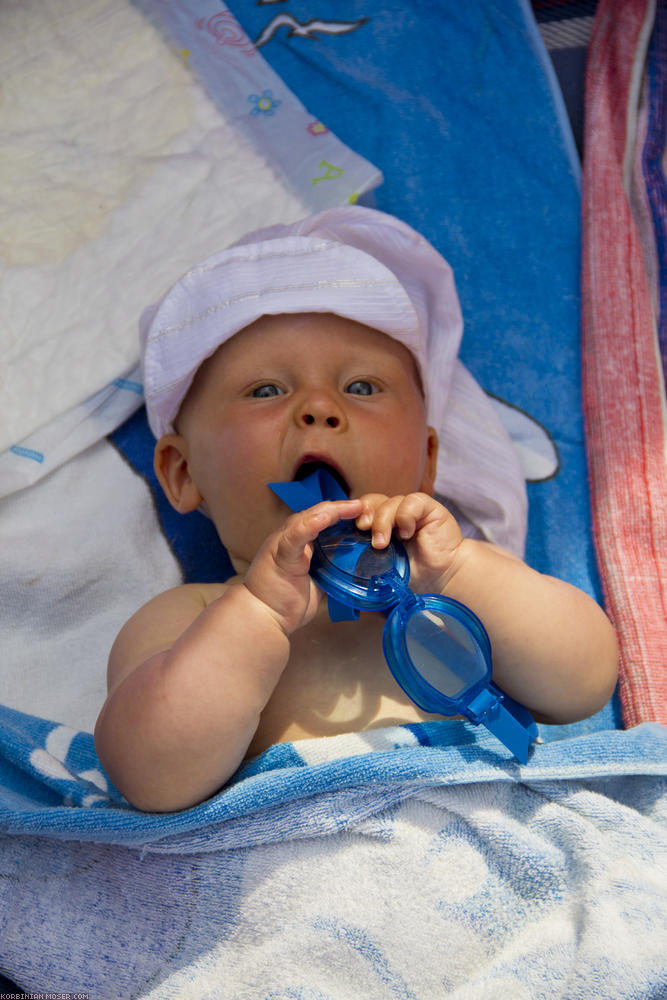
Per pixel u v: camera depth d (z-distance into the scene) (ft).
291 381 3.78
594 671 3.32
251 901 2.93
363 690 3.47
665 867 3.00
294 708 3.44
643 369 4.75
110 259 4.71
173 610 3.61
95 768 3.56
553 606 3.28
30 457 4.33
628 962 2.73
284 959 2.88
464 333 4.99
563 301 5.05
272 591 2.99
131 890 3.07
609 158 5.20
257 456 3.60
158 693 2.96
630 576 4.30
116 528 4.41
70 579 4.30
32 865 3.19
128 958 3.01
